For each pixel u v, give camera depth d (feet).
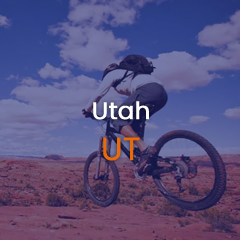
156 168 12.66
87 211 79.36
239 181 222.89
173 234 30.86
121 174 212.02
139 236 27.43
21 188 130.62
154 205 108.17
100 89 13.17
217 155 11.13
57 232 26.43
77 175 244.63
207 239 30.50
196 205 11.57
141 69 12.86
